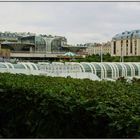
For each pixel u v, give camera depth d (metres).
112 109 7.27
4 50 134.88
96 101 7.89
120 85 14.32
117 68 50.81
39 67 42.66
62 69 42.34
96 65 48.47
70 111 7.34
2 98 10.43
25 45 173.50
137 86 14.18
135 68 53.84
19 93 9.98
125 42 175.62
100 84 14.12
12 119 9.68
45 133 7.93
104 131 6.57
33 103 8.98
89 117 6.98
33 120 8.58
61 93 9.39
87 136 6.91
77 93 9.59
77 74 38.03
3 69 37.53
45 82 13.38
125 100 9.06
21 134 9.14
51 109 7.93
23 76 17.39
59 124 7.59
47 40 185.25
